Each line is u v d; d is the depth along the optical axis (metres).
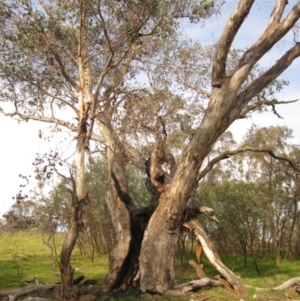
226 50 12.41
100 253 26.66
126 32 12.42
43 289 13.63
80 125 12.55
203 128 12.75
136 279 13.81
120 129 14.98
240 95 13.12
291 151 25.09
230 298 12.45
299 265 22.34
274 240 25.14
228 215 20.92
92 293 13.37
